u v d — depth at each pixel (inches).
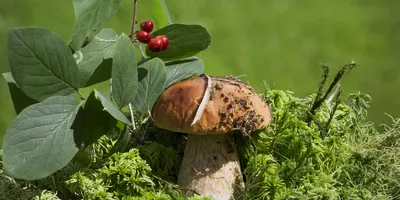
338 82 40.4
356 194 36.4
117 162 36.7
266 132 37.9
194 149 36.7
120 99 35.9
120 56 35.6
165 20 39.2
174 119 35.5
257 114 35.8
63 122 35.4
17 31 34.7
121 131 37.2
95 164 37.0
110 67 37.3
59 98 35.5
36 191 36.8
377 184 37.5
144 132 38.3
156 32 37.5
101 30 37.5
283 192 36.0
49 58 35.3
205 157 36.5
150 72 37.0
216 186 36.4
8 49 34.7
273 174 36.5
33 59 35.0
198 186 36.4
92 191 36.0
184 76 37.9
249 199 36.1
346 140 39.1
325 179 36.4
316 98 38.6
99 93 35.1
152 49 37.1
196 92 35.6
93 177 36.6
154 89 36.8
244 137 36.6
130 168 36.3
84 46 36.8
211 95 35.5
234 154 36.8
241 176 36.9
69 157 35.1
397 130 39.4
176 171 38.1
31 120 35.0
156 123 36.0
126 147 38.3
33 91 35.4
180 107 35.5
